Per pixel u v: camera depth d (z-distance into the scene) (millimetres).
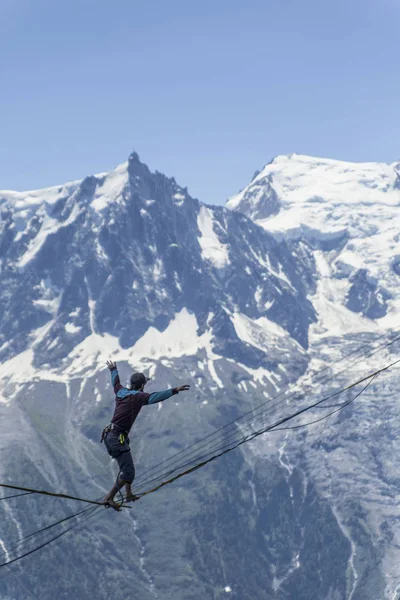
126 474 18688
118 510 18750
